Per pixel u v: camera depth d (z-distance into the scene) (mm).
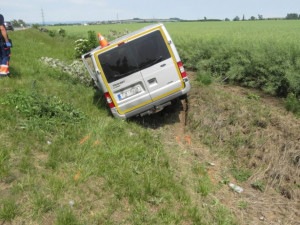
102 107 8258
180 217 4090
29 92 7285
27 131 5660
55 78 10453
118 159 5262
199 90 8898
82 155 5203
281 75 9359
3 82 8141
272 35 14992
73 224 3730
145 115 7879
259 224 4223
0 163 4555
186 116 7727
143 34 6742
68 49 20453
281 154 5500
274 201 4719
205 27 32000
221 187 5039
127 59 6793
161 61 6844
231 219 4238
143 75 6863
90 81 10305
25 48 17109
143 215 4055
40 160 4984
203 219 4180
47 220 3801
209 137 6578
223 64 12141
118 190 4461
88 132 6172
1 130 5574
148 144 6188
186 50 15336
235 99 7973
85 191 4395
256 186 5070
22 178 4438
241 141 6113
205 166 5648
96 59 6809
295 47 10609
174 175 5172
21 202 3996
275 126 6324
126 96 6988
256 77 10633
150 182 4645
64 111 6609
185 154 6027
